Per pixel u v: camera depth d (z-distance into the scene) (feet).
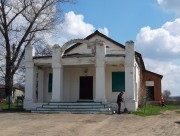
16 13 139.44
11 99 136.46
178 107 132.87
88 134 46.62
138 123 60.95
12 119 68.08
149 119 68.54
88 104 89.10
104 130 50.96
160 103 143.33
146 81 149.89
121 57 91.45
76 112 85.35
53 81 94.94
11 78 137.69
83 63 93.76
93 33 107.55
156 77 149.38
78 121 63.46
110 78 101.30
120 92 92.48
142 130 51.26
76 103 89.97
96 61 92.68
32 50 98.37
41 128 52.70
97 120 65.67
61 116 74.59
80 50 108.27
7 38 137.90
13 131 49.16
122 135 45.88
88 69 104.47
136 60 103.91
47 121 63.46
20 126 55.36
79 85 104.88
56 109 87.97
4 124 58.59
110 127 54.70
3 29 137.90
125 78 90.68
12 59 138.41
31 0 140.15
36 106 94.89
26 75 97.96
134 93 91.50
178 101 169.48
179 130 51.29
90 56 93.35
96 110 84.84
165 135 46.03
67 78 105.19
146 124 59.52
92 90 104.12
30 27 141.18
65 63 95.09
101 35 107.04
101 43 92.99
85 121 63.57
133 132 48.98
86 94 104.32
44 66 103.76
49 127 53.98
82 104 89.30
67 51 108.68
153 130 51.31
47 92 107.55
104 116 74.69
